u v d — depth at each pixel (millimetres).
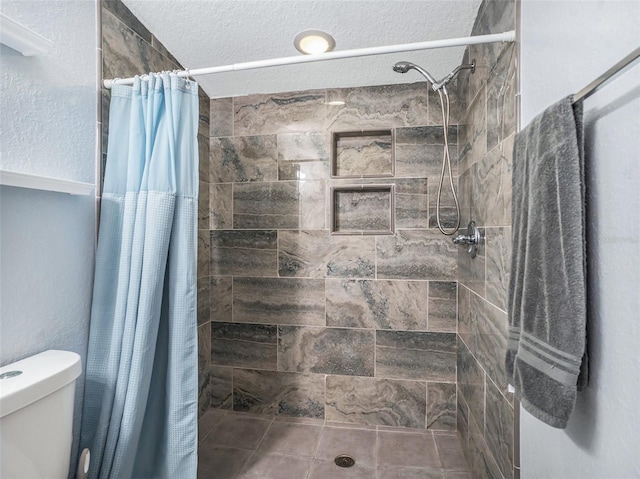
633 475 536
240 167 2072
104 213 1170
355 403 1945
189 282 1184
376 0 1282
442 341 1867
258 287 2045
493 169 1186
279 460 1632
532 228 703
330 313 1969
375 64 1717
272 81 1896
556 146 627
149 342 1112
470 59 1513
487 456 1265
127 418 1076
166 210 1136
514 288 791
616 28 575
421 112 1896
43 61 994
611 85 586
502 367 1093
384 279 1916
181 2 1307
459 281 1798
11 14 903
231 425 1927
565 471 732
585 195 640
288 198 2018
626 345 550
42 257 997
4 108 888
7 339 903
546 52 823
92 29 1177
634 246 535
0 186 880
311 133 1996
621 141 562
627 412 548
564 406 592
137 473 1183
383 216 1986
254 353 2049
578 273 585
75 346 1107
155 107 1179
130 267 1128
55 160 1034
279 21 1417
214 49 1629
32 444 803
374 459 1635
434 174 1876
